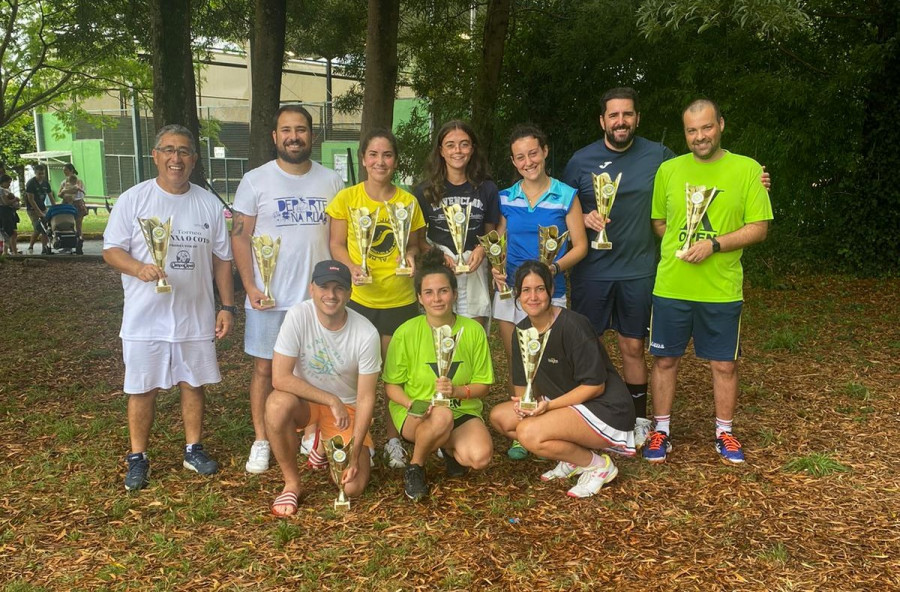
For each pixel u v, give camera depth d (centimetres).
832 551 329
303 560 329
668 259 430
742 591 301
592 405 390
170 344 407
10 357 697
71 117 2084
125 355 404
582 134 1239
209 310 423
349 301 439
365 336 386
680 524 357
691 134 409
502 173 1295
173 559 332
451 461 415
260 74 948
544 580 310
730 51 1125
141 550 340
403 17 1377
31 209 1578
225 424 509
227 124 2814
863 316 877
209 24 1406
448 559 327
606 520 362
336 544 342
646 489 397
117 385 608
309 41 1529
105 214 2756
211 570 323
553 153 1289
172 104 856
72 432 486
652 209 445
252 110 963
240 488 405
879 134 1138
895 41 1082
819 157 1155
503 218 455
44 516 374
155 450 459
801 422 498
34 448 465
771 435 467
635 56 1162
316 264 392
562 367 401
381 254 428
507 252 457
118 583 313
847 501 377
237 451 459
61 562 330
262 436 433
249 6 1374
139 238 404
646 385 480
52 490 404
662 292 433
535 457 446
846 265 1177
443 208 436
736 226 418
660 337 437
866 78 1106
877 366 645
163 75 848
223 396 575
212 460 428
